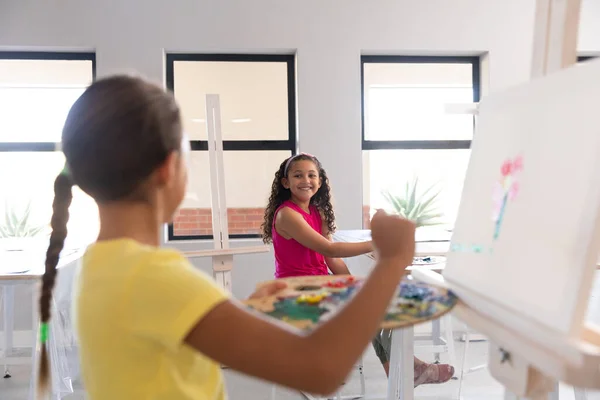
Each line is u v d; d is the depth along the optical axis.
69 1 3.69
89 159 0.68
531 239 0.75
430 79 4.18
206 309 0.62
